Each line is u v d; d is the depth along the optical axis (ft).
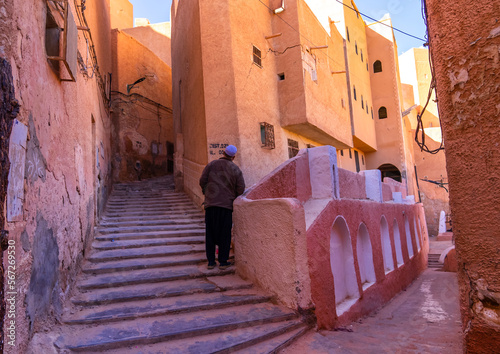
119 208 29.73
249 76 31.89
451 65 7.77
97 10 31.27
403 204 36.42
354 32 67.26
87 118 19.67
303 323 12.39
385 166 78.18
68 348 9.59
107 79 40.16
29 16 9.32
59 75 12.50
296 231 12.93
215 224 16.81
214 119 29.22
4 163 7.42
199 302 12.99
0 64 7.50
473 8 7.50
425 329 14.53
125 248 19.17
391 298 24.31
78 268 15.17
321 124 39.47
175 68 46.60
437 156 92.38
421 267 43.21
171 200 32.71
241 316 12.14
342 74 51.57
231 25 30.78
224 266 16.74
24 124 8.67
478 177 7.31
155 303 12.88
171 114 61.21
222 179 17.02
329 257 15.16
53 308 10.89
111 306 12.53
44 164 10.41
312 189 18.04
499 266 6.99
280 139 35.86
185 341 10.60
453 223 7.80
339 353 10.80
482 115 7.29
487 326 7.08
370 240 21.66
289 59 36.83
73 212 14.39
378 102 74.33
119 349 9.99
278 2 37.68
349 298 17.66
